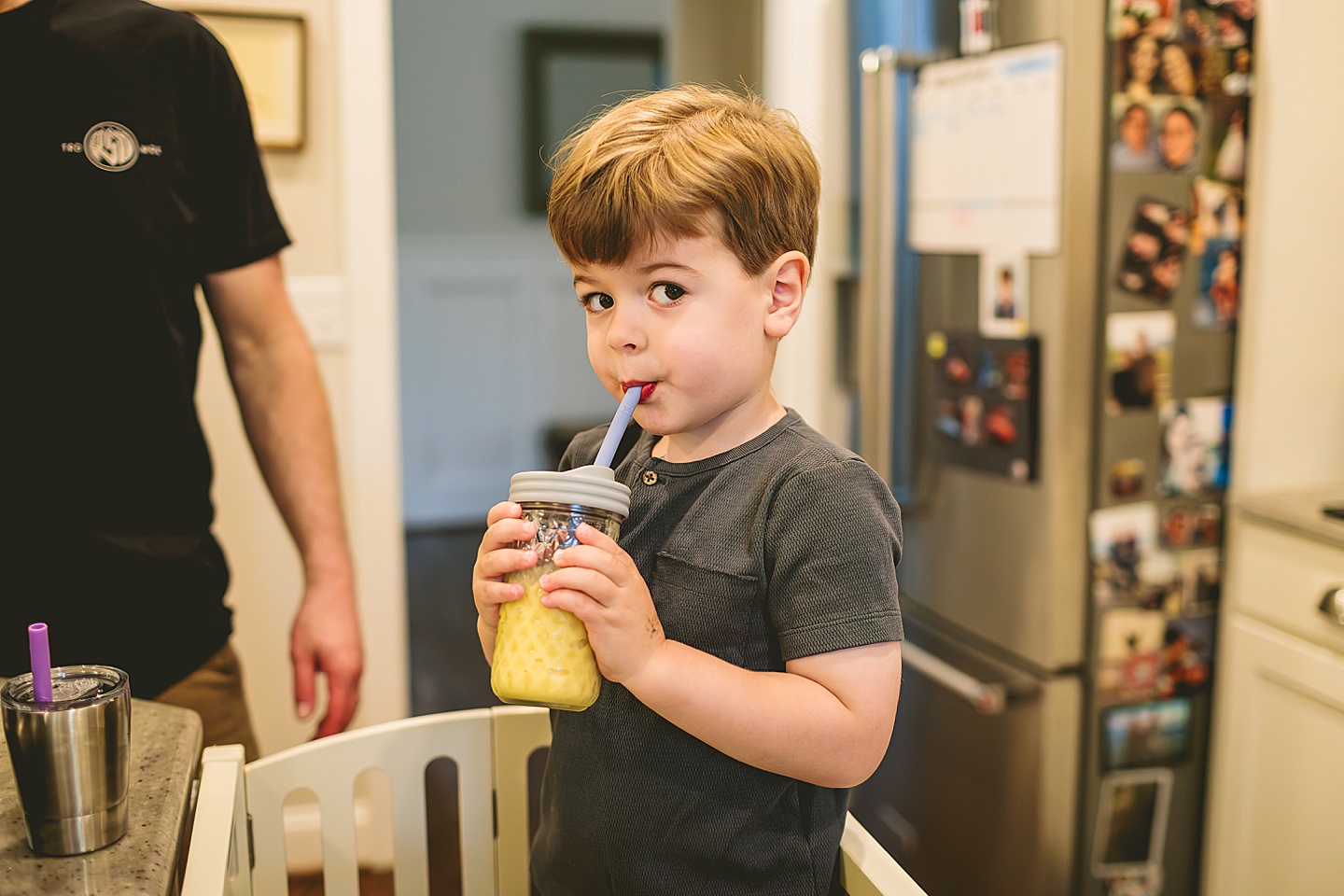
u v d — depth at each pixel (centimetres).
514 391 466
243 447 209
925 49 192
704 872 84
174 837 71
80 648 117
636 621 71
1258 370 173
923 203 196
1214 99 168
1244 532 171
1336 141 171
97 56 116
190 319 125
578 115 457
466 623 364
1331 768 155
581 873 88
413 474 462
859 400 219
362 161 207
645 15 459
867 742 76
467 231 452
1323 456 179
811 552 78
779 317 81
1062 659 177
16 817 71
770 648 82
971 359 187
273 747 219
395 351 215
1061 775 180
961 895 202
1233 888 175
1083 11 161
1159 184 168
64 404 115
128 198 117
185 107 122
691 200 74
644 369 77
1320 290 174
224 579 130
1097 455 172
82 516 116
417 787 99
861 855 84
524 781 101
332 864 97
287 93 202
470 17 439
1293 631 162
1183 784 185
